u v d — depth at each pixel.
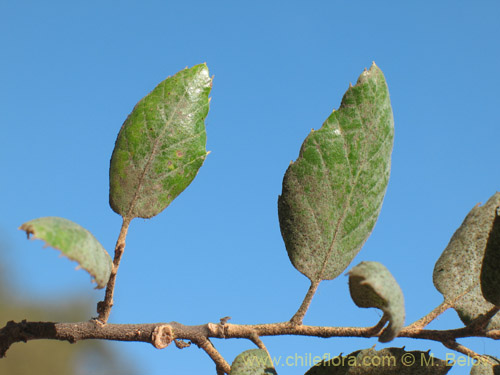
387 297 0.18
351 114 0.21
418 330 0.21
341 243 0.21
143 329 0.21
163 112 0.22
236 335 0.20
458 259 0.21
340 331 0.20
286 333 0.21
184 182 0.22
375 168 0.21
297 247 0.21
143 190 0.21
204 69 0.22
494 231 0.20
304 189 0.21
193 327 0.21
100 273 0.19
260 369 0.20
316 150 0.21
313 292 0.21
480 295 0.21
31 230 0.18
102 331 0.21
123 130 0.22
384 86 0.22
